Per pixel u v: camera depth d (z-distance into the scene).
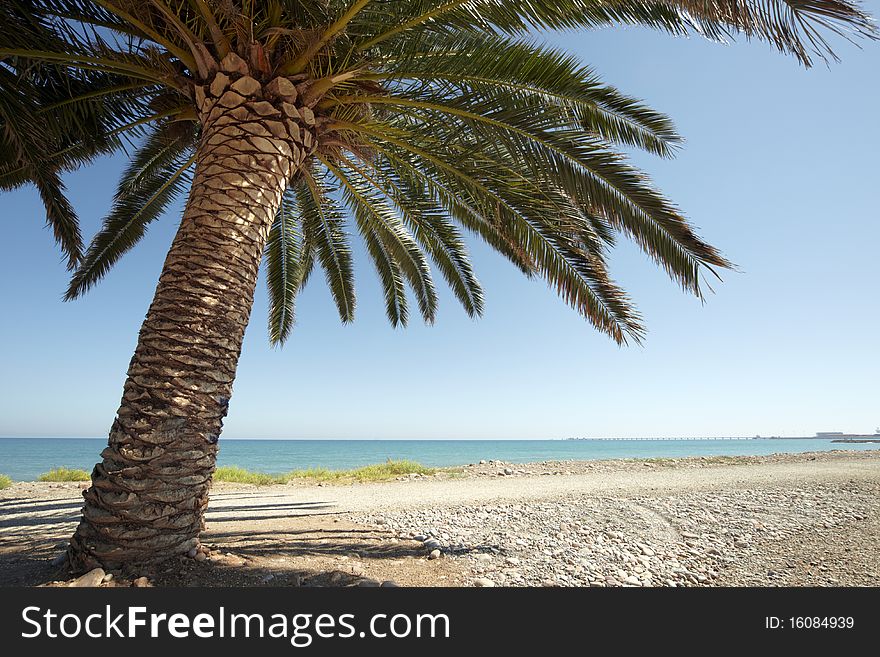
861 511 7.96
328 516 7.37
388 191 6.74
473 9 4.24
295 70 4.46
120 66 4.73
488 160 5.37
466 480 13.92
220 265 3.86
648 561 5.02
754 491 10.31
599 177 4.88
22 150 5.25
